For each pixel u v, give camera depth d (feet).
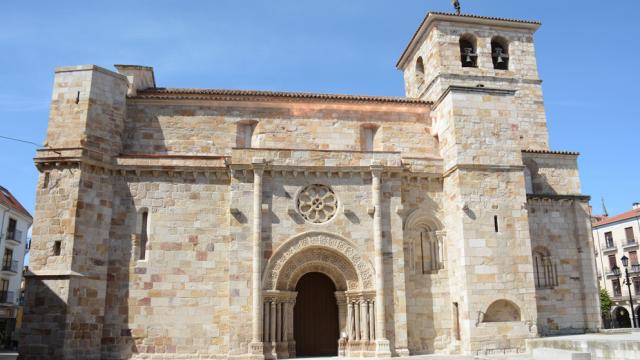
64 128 102.68
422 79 150.71
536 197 125.70
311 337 107.96
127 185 104.32
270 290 99.09
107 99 107.24
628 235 248.32
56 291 92.79
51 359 89.97
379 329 99.09
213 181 106.32
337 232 104.12
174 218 103.55
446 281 108.68
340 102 120.67
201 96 115.75
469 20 140.67
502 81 140.56
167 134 113.70
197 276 101.35
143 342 97.60
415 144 121.49
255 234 100.42
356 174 107.55
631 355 76.64
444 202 112.68
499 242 104.73
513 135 111.75
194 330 98.99
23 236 221.87
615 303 249.14
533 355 92.07
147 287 99.91
